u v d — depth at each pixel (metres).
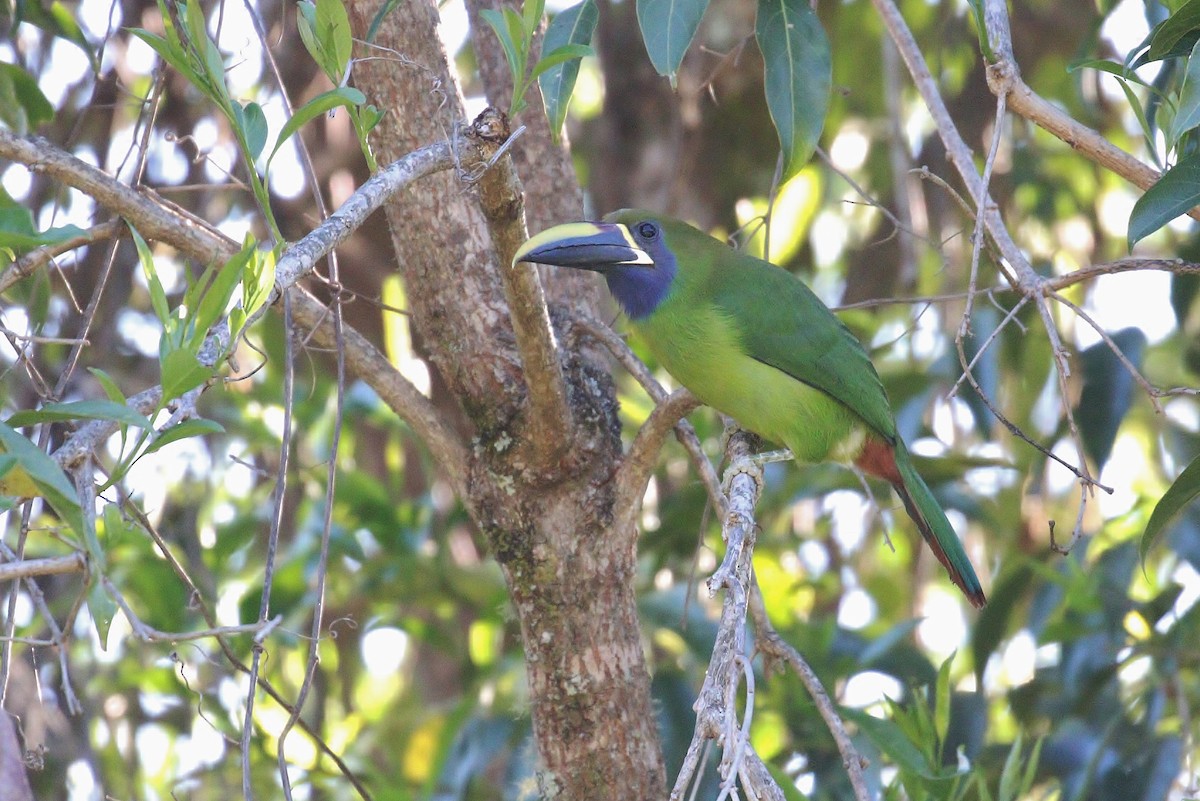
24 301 8.04
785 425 9.61
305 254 5.77
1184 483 7.10
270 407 11.80
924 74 7.97
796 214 14.00
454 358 7.92
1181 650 10.28
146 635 4.77
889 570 14.26
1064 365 6.64
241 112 6.34
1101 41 12.82
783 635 10.60
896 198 13.20
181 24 6.77
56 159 7.12
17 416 4.93
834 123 14.27
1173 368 13.21
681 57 7.50
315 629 6.52
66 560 4.92
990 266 12.17
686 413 7.45
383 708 13.32
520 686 10.99
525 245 6.43
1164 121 7.89
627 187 13.62
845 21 14.20
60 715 10.16
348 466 12.19
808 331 9.55
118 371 11.57
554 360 7.12
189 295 6.02
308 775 10.64
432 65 7.89
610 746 7.83
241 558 12.45
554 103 7.54
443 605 11.66
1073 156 14.32
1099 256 13.69
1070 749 10.20
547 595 7.84
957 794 8.44
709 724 5.08
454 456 8.09
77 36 9.51
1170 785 9.85
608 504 7.82
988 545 13.47
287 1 11.52
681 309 9.41
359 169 12.40
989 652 10.93
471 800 11.06
